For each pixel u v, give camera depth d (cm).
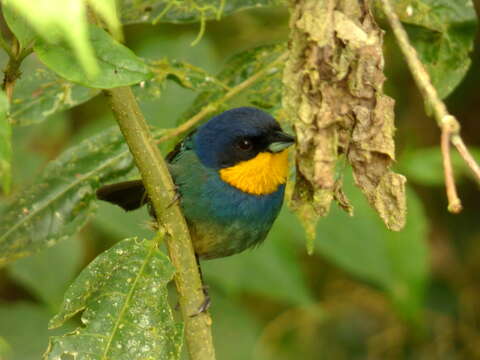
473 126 1495
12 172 1089
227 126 936
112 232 1066
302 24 633
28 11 349
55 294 1048
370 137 643
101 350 619
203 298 678
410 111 1423
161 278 641
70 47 506
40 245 781
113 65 510
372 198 657
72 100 809
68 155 811
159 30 1309
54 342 616
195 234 966
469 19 834
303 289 1123
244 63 849
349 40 625
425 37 846
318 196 632
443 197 1518
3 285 1363
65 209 792
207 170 941
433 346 1462
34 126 1127
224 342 1172
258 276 1124
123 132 662
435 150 1186
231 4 843
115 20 383
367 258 1111
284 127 945
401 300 1137
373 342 1453
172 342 628
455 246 1519
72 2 352
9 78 578
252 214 958
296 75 638
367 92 635
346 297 1469
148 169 664
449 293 1492
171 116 1065
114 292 634
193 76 836
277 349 1447
